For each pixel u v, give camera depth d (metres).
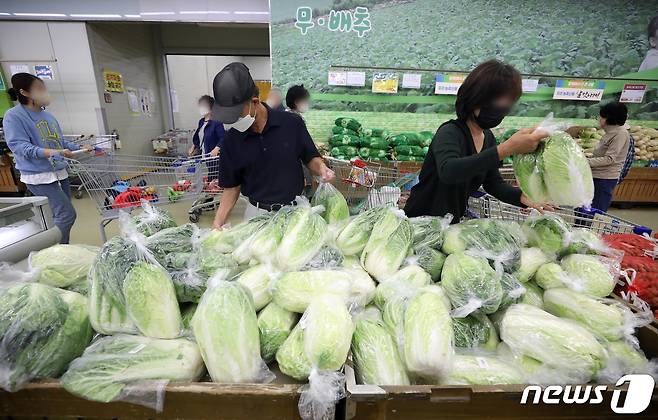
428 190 1.71
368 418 0.73
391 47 4.91
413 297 0.96
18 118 2.92
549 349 0.84
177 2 5.55
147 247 1.00
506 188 1.74
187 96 8.91
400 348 0.87
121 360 0.76
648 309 1.05
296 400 0.72
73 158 3.19
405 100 5.13
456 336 0.93
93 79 5.86
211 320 0.79
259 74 9.02
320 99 5.09
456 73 5.01
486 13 4.83
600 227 2.06
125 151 6.76
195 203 4.56
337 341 0.78
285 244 1.07
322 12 4.73
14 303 0.79
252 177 2.07
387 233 1.16
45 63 5.73
